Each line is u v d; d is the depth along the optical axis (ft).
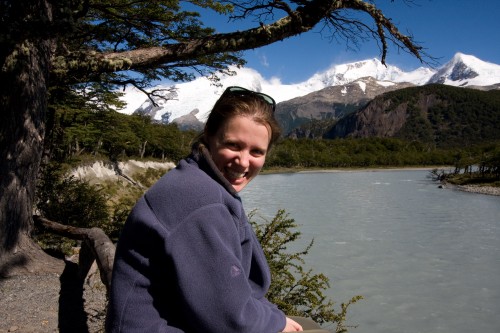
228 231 3.91
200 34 28.81
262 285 4.64
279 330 4.01
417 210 129.08
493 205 142.72
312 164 545.44
